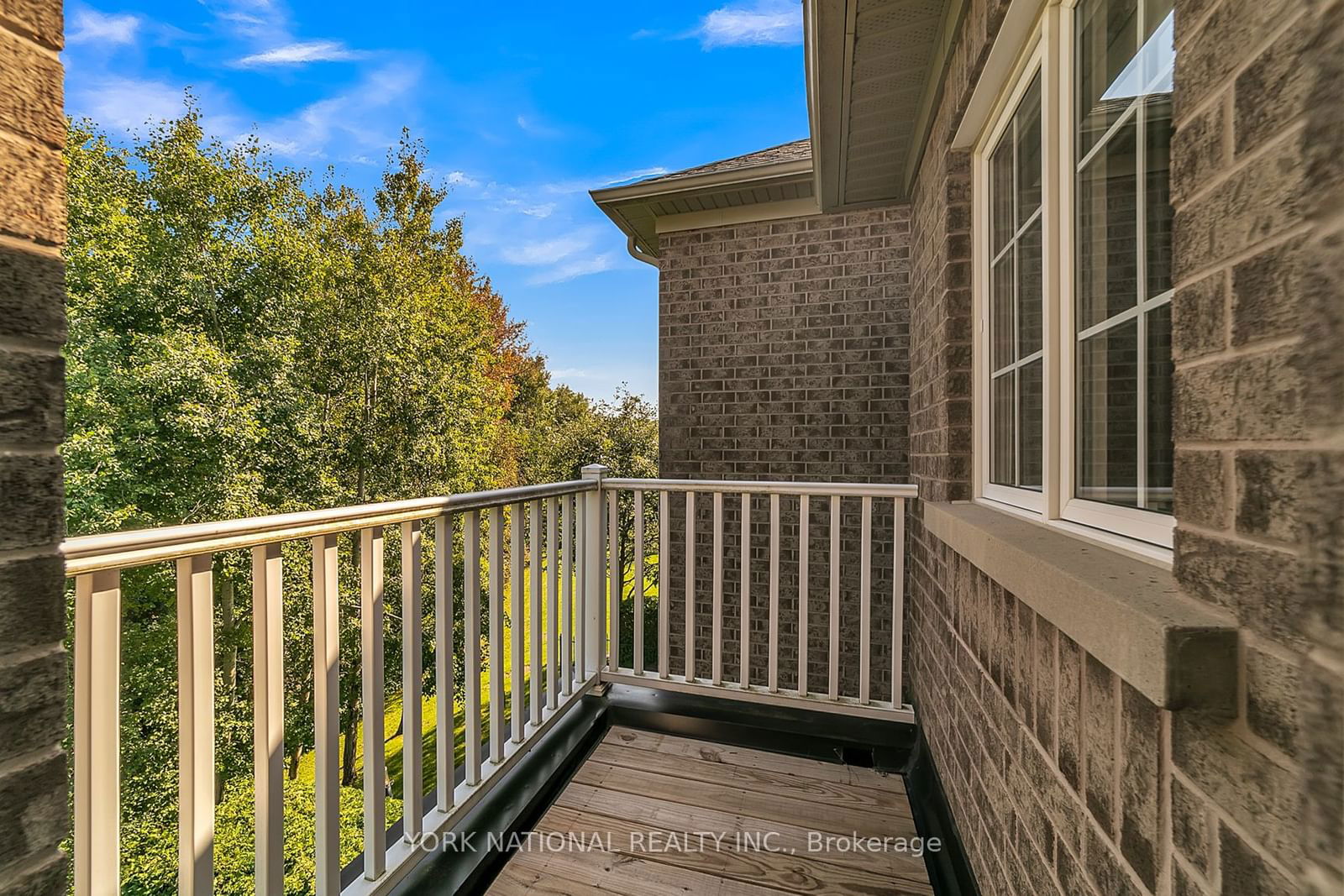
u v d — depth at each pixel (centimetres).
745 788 197
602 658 259
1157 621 58
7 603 59
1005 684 129
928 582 230
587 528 256
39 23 62
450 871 150
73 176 887
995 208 180
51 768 63
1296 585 48
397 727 941
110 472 816
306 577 927
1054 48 127
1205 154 62
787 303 420
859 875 157
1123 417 104
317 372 1098
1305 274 41
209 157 1052
